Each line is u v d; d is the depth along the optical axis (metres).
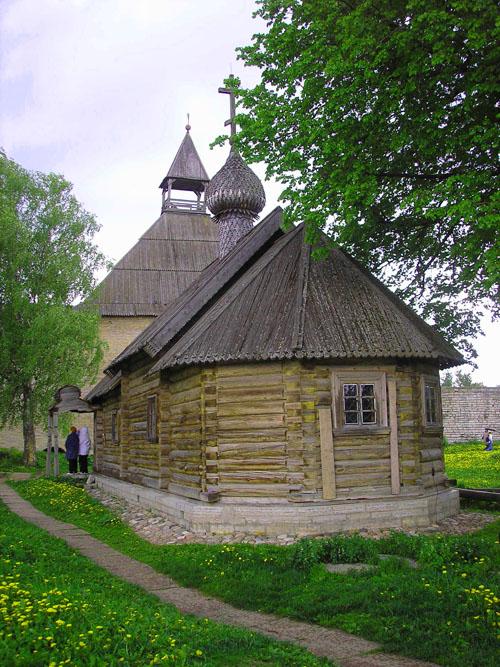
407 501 12.20
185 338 13.89
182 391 14.41
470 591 7.45
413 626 6.82
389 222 16.05
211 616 7.76
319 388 12.28
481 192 12.15
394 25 12.24
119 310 39.09
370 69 11.78
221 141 14.27
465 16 11.11
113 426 22.61
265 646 6.42
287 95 13.53
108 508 16.80
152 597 8.35
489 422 42.75
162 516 14.22
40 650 5.35
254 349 12.22
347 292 13.28
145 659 5.46
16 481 24.53
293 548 9.96
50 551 10.52
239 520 11.87
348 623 7.19
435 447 14.20
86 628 5.93
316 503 11.89
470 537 10.12
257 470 12.31
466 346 17.03
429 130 12.07
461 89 12.35
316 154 13.17
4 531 11.75
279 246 14.80
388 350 12.23
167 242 42.38
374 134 12.67
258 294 13.52
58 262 32.25
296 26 13.21
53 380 31.17
